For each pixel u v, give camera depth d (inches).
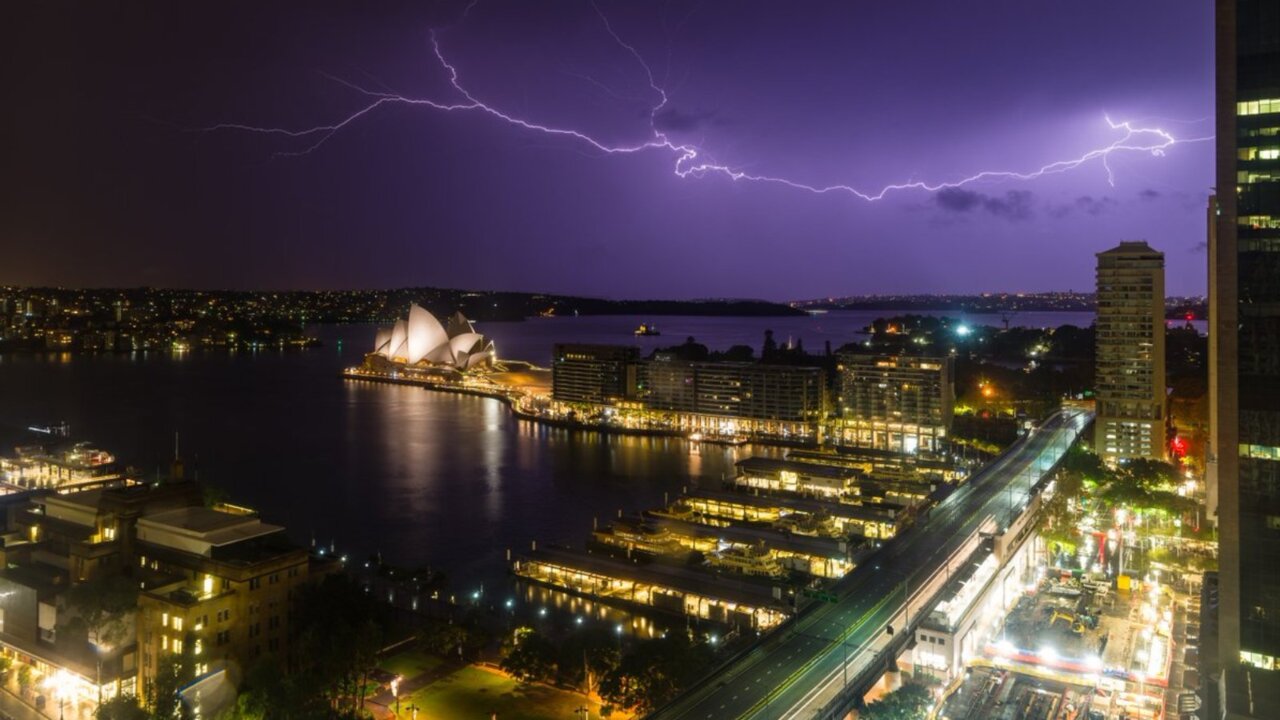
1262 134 4719.5
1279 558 4586.6
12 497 7559.1
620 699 5034.5
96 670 5418.3
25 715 5324.8
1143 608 6756.9
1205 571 6845.5
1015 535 7810.0
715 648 5876.0
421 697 5408.5
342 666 4943.4
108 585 5590.6
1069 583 7657.5
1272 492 4616.1
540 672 5526.6
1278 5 4687.5
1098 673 5536.4
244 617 5556.1
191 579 5812.0
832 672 4933.6
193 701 4805.6
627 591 7775.6
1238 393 4717.0
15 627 6063.0
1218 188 4835.1
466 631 6043.3
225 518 6225.4
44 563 6491.1
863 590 6378.0
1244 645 4653.1
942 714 5064.0
